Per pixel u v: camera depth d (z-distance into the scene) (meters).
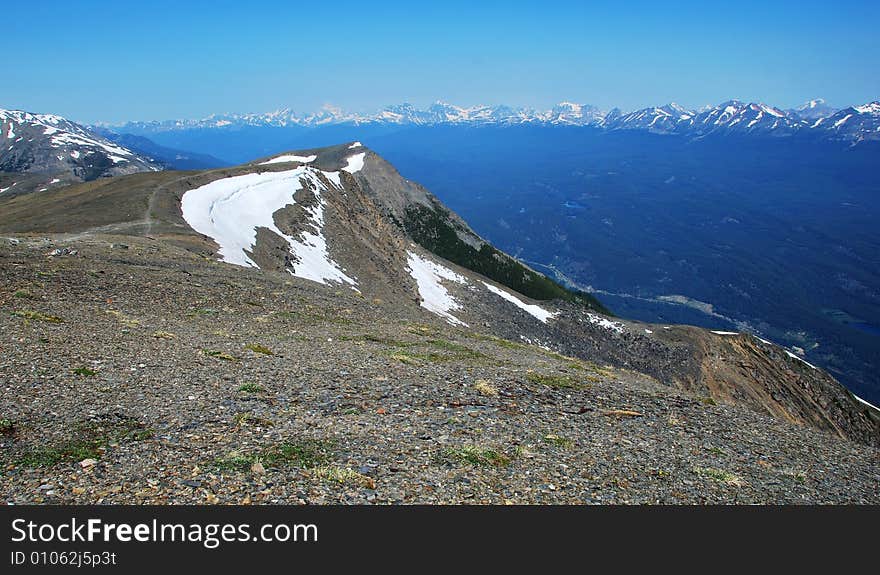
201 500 11.16
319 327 32.03
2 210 100.81
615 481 15.22
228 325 28.28
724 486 16.33
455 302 100.69
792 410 108.19
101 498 10.75
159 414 14.76
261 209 88.50
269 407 16.56
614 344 110.00
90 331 21.75
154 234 60.47
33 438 12.43
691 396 29.14
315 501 11.71
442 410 18.98
